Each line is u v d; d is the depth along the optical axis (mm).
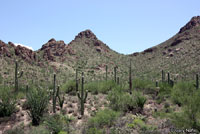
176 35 142375
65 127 11367
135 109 14906
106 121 11805
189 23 142625
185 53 99438
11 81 39656
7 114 14805
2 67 50188
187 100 11219
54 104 15539
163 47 131250
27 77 47625
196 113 10055
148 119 12453
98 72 85438
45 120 12516
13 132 11242
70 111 15672
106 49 136000
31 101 13812
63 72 70062
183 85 18438
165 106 15539
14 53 63812
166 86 21906
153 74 71312
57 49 98812
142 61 118250
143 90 23094
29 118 14258
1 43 61781
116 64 107438
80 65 93875
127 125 11109
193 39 116125
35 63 66750
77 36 149625
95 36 150250
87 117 13852
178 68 76000
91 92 25438
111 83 26016
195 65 73312
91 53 121562
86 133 10547
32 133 10742
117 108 15039
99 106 17016
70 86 26422
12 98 16391
